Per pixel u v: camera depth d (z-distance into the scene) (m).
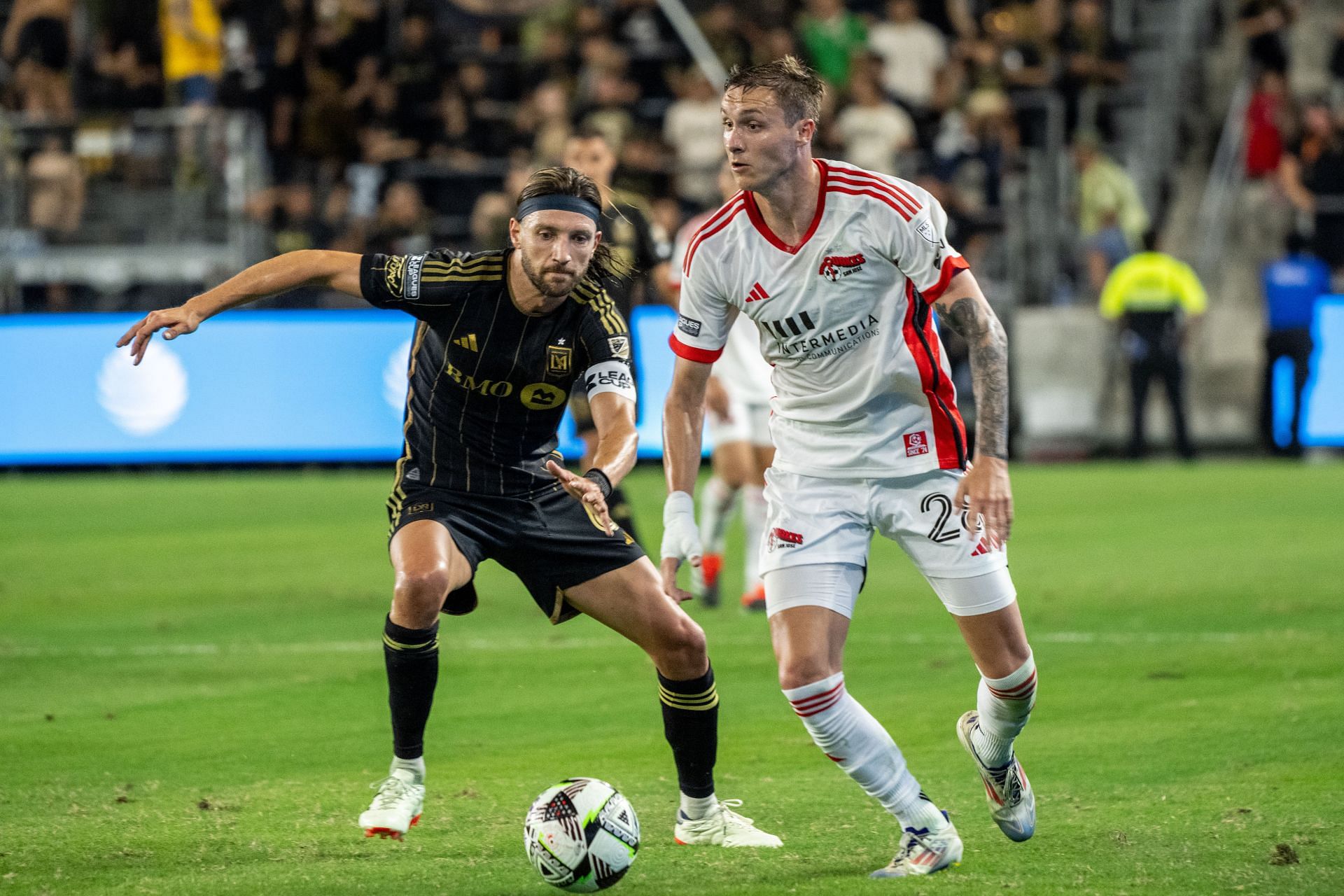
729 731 17.78
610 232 22.72
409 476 14.17
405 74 53.47
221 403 45.75
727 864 12.91
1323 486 39.50
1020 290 51.47
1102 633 23.03
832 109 51.44
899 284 12.62
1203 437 50.50
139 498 40.78
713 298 12.93
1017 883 12.16
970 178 51.19
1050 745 16.81
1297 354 46.31
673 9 54.88
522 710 18.98
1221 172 57.00
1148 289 45.88
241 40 55.03
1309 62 64.50
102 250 50.62
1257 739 16.78
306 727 18.28
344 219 50.75
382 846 13.53
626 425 13.55
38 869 12.85
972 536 12.65
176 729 18.14
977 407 12.24
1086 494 39.25
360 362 45.75
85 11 56.31
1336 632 22.56
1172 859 12.74
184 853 13.32
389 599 27.11
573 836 12.09
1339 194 53.78
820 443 12.98
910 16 55.19
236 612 25.94
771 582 12.86
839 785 15.46
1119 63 57.22
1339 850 12.89
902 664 21.23
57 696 19.95
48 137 51.44
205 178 51.12
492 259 13.47
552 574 13.88
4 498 41.16
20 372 46.03
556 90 51.06
